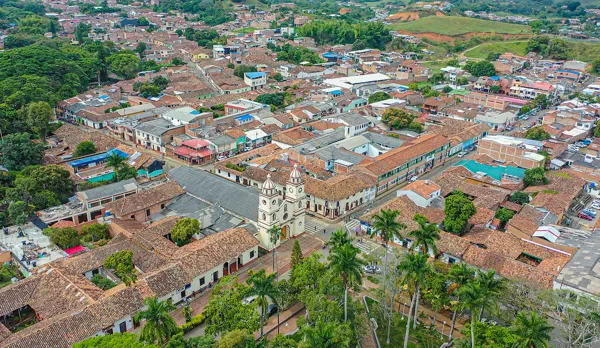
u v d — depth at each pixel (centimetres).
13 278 9762
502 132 19325
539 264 9588
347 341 6562
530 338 6253
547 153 15412
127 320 8294
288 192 11438
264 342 7150
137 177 14688
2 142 14425
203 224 11356
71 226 11162
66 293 8581
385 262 8531
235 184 12850
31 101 18862
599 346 7425
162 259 9650
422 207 12100
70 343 7456
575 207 12925
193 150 16175
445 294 8269
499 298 7956
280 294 8150
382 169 13912
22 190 11969
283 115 19475
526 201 12712
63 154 16000
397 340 8150
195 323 8431
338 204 12531
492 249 10088
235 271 10231
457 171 14350
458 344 7175
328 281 7988
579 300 7338
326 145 16100
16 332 7875
